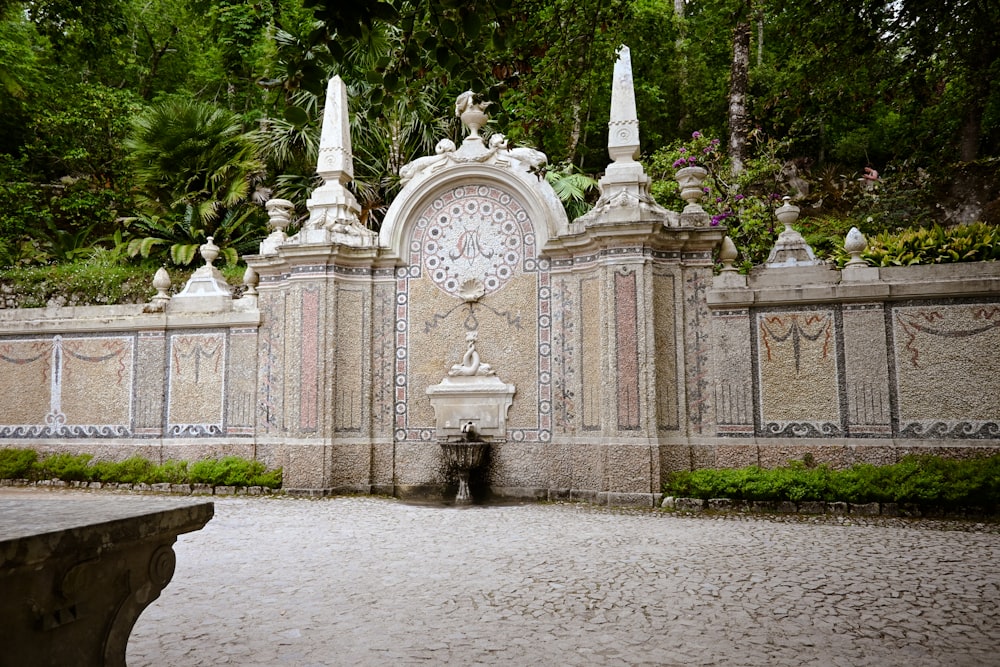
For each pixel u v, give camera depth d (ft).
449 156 38.73
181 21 80.02
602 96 67.31
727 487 31.01
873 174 61.00
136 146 58.44
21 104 65.05
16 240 61.26
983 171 52.24
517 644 13.43
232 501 34.42
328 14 13.53
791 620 14.97
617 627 14.49
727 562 20.48
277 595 16.98
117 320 41.57
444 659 12.59
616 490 32.81
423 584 18.01
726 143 72.18
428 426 37.76
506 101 22.80
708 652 13.02
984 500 28.14
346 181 40.98
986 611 15.56
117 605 8.91
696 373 34.45
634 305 33.60
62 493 36.76
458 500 34.24
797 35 26.58
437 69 19.49
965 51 26.23
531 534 25.30
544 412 36.35
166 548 9.64
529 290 37.32
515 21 19.57
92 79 75.51
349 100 54.03
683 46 73.61
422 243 39.09
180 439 40.14
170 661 12.45
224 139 58.95
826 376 32.81
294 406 37.29
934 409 31.22
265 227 58.49
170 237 57.31
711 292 34.40
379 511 31.30
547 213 36.83
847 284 32.65
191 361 40.63
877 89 28.73
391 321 38.78
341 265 38.50
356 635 13.96
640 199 35.32
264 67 53.67
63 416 42.04
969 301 31.22
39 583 7.62
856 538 24.21
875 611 15.57
